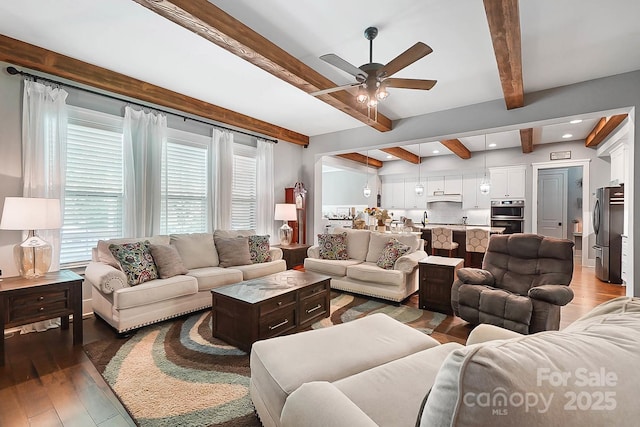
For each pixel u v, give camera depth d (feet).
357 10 7.78
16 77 9.98
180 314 10.77
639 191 10.69
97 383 6.97
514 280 10.52
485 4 6.63
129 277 10.00
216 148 15.64
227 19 7.80
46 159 10.37
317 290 10.61
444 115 15.07
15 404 6.21
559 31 8.52
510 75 10.02
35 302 8.25
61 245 10.99
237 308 8.72
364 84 9.02
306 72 10.48
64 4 7.62
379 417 3.51
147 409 6.07
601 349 1.95
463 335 9.84
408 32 8.70
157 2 6.59
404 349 5.55
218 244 13.97
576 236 25.68
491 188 24.84
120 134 12.43
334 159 24.93
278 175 19.69
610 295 14.25
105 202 12.06
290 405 3.44
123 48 9.70
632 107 10.92
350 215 33.22
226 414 5.95
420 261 12.48
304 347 5.45
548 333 2.23
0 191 9.71
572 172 25.85
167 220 13.96
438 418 2.01
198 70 11.18
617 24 8.19
